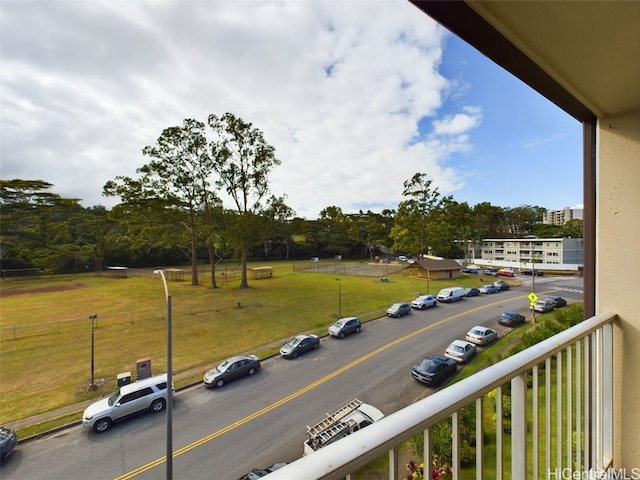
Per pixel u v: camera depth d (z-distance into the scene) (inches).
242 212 893.8
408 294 806.5
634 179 60.1
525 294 740.7
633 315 59.8
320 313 608.4
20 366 366.9
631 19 33.2
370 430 20.2
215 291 852.6
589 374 53.6
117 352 408.5
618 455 58.9
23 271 1170.6
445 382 313.0
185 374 342.3
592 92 53.3
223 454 213.6
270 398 289.6
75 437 235.9
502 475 31.1
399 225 1453.0
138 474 198.7
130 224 985.5
